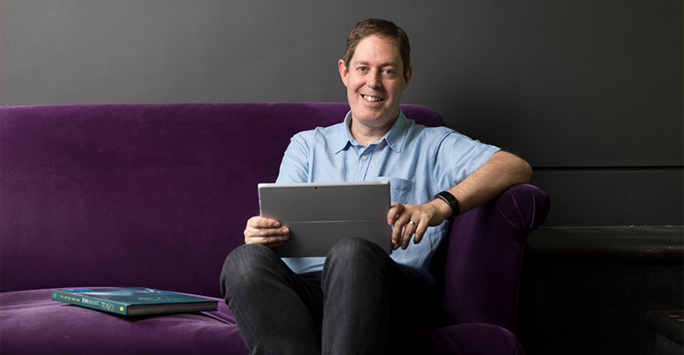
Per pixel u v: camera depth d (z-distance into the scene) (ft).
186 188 6.54
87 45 7.69
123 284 6.47
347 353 3.91
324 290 4.37
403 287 4.85
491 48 7.63
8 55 7.68
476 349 4.45
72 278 6.47
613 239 6.68
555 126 7.67
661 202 7.69
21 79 7.70
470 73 7.65
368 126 5.91
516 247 4.76
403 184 5.76
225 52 7.71
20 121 6.66
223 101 7.73
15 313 4.91
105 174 6.55
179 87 7.73
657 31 7.59
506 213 4.77
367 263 4.24
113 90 7.72
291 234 4.78
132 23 7.68
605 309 6.29
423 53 7.65
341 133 6.07
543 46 7.61
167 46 7.71
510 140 7.68
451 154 5.69
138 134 6.61
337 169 5.95
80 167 6.56
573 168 7.72
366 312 4.03
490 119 7.67
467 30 7.63
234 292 4.33
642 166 7.70
